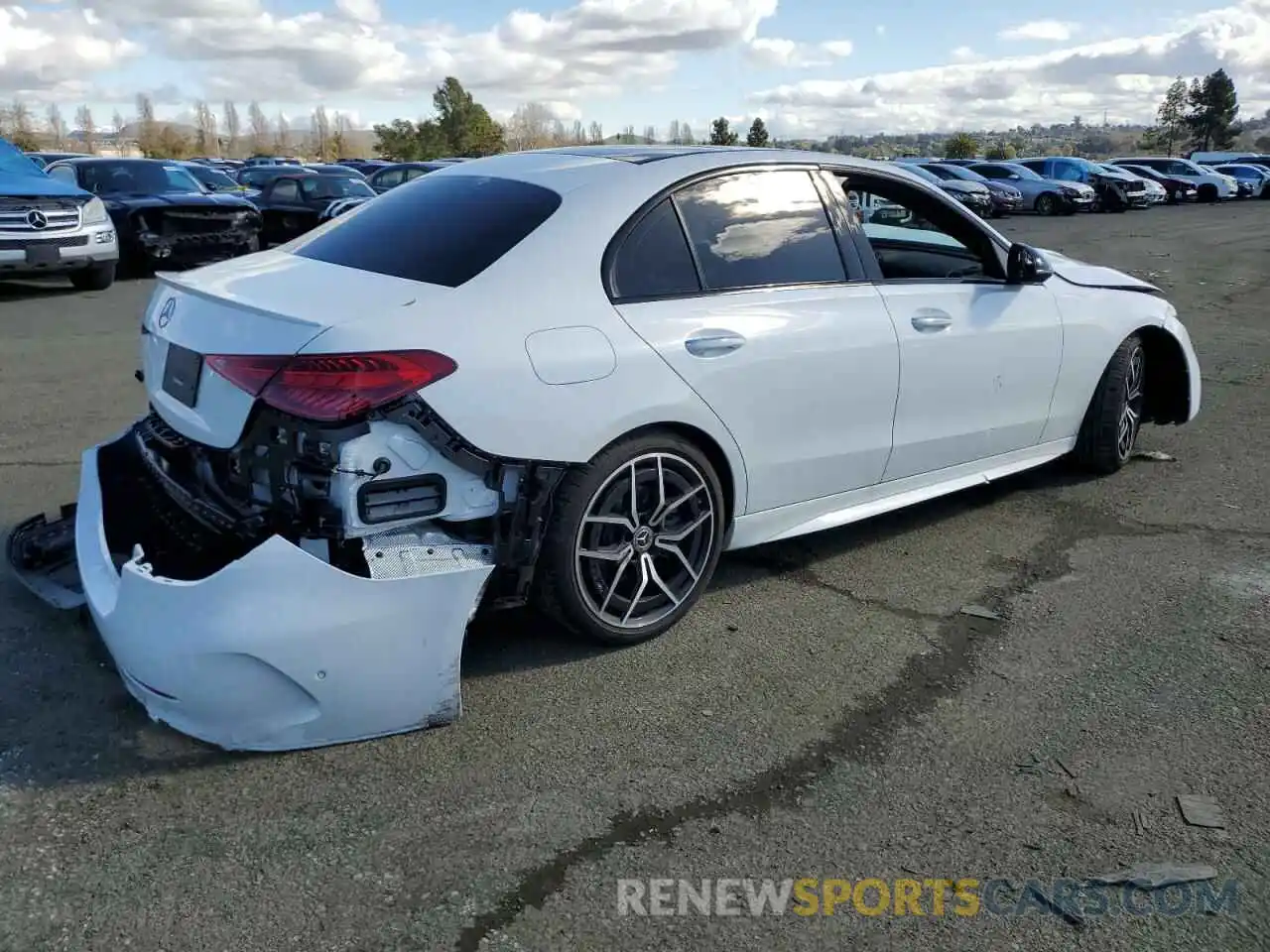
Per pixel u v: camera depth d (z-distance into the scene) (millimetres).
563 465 3035
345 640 2652
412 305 2863
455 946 2145
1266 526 4645
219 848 2412
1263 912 2293
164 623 2598
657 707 3074
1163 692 3203
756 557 4234
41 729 2844
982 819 2592
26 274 11188
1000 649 3480
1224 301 11906
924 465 4258
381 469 2727
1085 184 30312
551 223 3213
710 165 3602
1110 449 5176
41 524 3742
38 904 2225
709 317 3400
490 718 2982
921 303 4078
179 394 3066
